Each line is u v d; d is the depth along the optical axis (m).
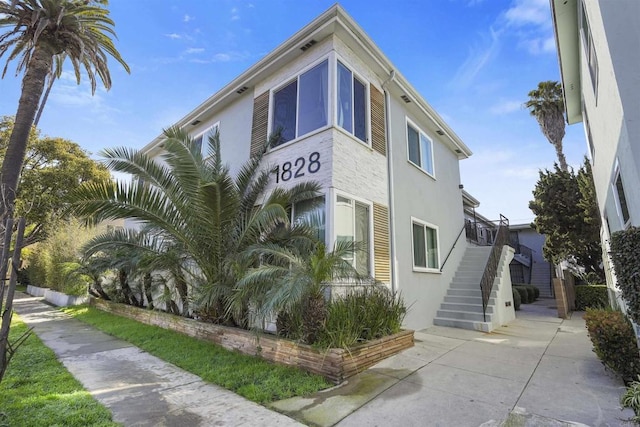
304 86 8.51
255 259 6.87
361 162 8.29
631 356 4.60
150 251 8.04
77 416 3.75
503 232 12.43
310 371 5.18
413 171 10.64
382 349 5.96
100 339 8.28
